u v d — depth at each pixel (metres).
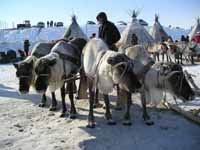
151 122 2.39
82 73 2.67
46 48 2.94
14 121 2.57
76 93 3.37
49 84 2.51
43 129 2.36
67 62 2.57
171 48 7.30
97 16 2.85
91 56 2.40
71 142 2.09
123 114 2.65
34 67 2.56
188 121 2.47
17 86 4.23
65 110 2.66
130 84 2.14
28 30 17.30
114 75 2.16
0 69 6.66
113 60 2.15
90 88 2.39
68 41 2.87
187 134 2.21
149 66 2.46
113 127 2.35
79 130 2.30
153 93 2.49
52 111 2.83
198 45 7.84
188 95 2.45
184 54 7.56
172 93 2.49
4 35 16.41
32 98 3.37
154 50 7.45
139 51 2.47
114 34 2.82
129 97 2.37
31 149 2.00
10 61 8.28
